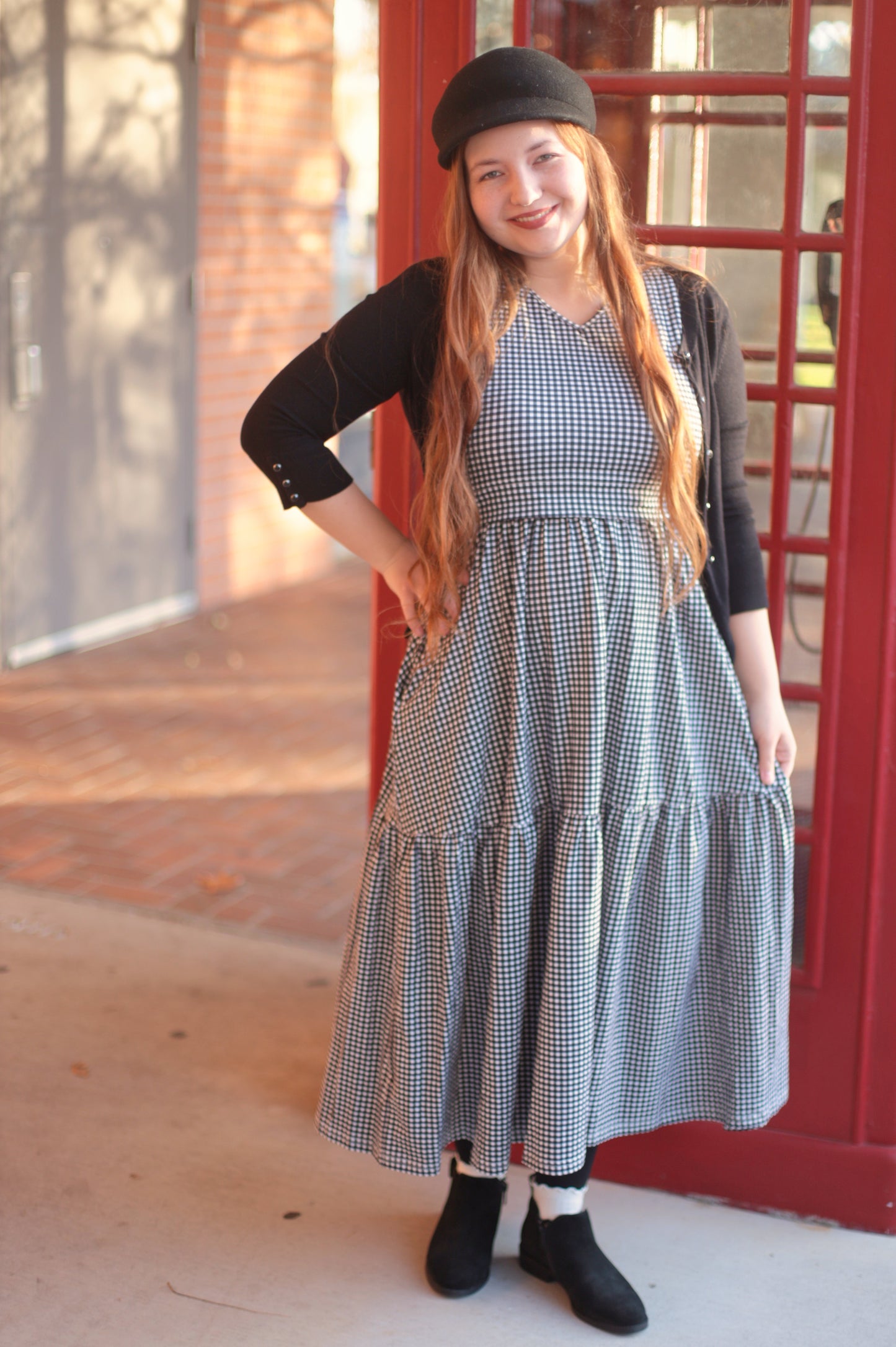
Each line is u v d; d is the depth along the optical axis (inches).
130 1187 101.3
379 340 79.8
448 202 78.7
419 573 82.2
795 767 98.1
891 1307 91.6
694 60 91.3
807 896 97.9
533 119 74.0
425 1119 85.0
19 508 227.9
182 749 198.8
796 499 94.9
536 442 76.7
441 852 81.5
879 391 90.5
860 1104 98.7
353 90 320.2
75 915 144.9
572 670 78.4
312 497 81.3
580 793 79.0
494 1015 81.8
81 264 232.1
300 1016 125.9
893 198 88.0
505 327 77.5
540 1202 90.9
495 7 92.0
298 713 216.5
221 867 158.7
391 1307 90.1
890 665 93.3
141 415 250.4
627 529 79.0
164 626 261.9
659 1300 91.7
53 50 220.5
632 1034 86.4
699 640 82.5
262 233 274.4
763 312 94.0
